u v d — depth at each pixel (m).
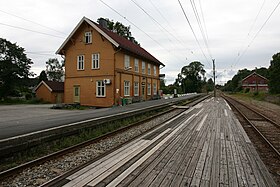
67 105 21.14
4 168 5.07
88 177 4.14
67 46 24.81
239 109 18.27
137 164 4.82
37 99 33.53
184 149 5.99
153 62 32.16
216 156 5.37
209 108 18.62
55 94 33.94
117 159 5.18
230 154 5.54
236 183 3.86
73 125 8.09
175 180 3.97
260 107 21.03
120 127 10.41
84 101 23.70
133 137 7.56
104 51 22.42
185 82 78.31
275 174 4.45
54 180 4.02
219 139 7.18
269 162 5.21
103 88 22.50
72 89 24.62
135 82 26.55
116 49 21.91
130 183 3.86
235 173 4.30
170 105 20.61
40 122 9.88
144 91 29.17
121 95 23.08
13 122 10.08
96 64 23.05
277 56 36.62
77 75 24.25
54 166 5.13
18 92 42.28
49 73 75.94
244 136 7.62
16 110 18.78
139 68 27.67
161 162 4.94
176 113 15.11
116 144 7.20
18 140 5.84
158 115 13.96
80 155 5.99
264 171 4.42
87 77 23.53
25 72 41.19
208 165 4.73
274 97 28.84
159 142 6.80
